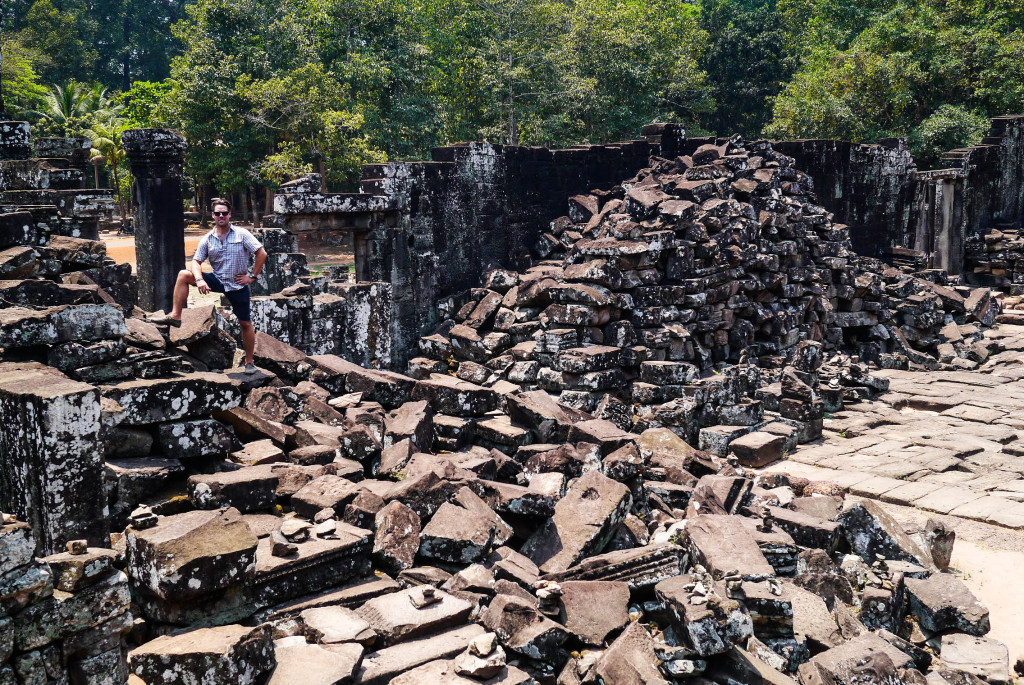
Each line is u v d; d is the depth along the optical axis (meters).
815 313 14.39
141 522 4.59
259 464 6.14
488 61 36.53
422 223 12.79
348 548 5.19
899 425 11.59
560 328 11.12
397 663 4.48
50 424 4.23
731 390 10.71
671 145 17.38
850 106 37.41
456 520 5.73
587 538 6.00
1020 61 33.19
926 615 5.88
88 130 40.66
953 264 20.77
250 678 4.10
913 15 38.03
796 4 56.66
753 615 5.31
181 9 75.31
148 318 7.81
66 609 3.71
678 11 50.62
